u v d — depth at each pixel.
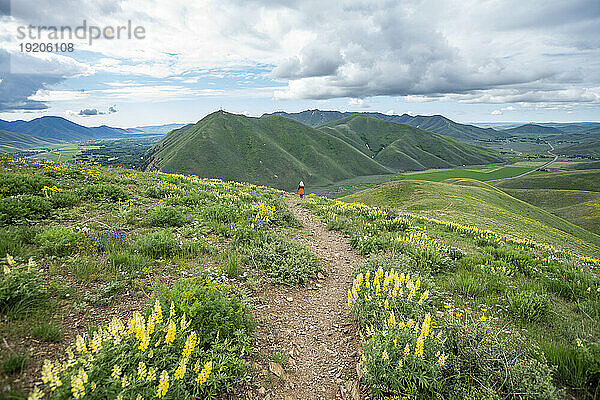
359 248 10.51
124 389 3.12
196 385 3.63
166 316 4.36
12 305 4.33
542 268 8.90
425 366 4.02
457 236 13.73
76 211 9.27
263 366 4.61
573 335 5.25
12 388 3.13
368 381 4.23
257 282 6.90
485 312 6.09
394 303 5.49
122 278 5.79
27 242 6.67
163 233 7.97
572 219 79.31
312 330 5.77
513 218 35.75
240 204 13.55
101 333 3.46
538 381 3.76
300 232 12.07
